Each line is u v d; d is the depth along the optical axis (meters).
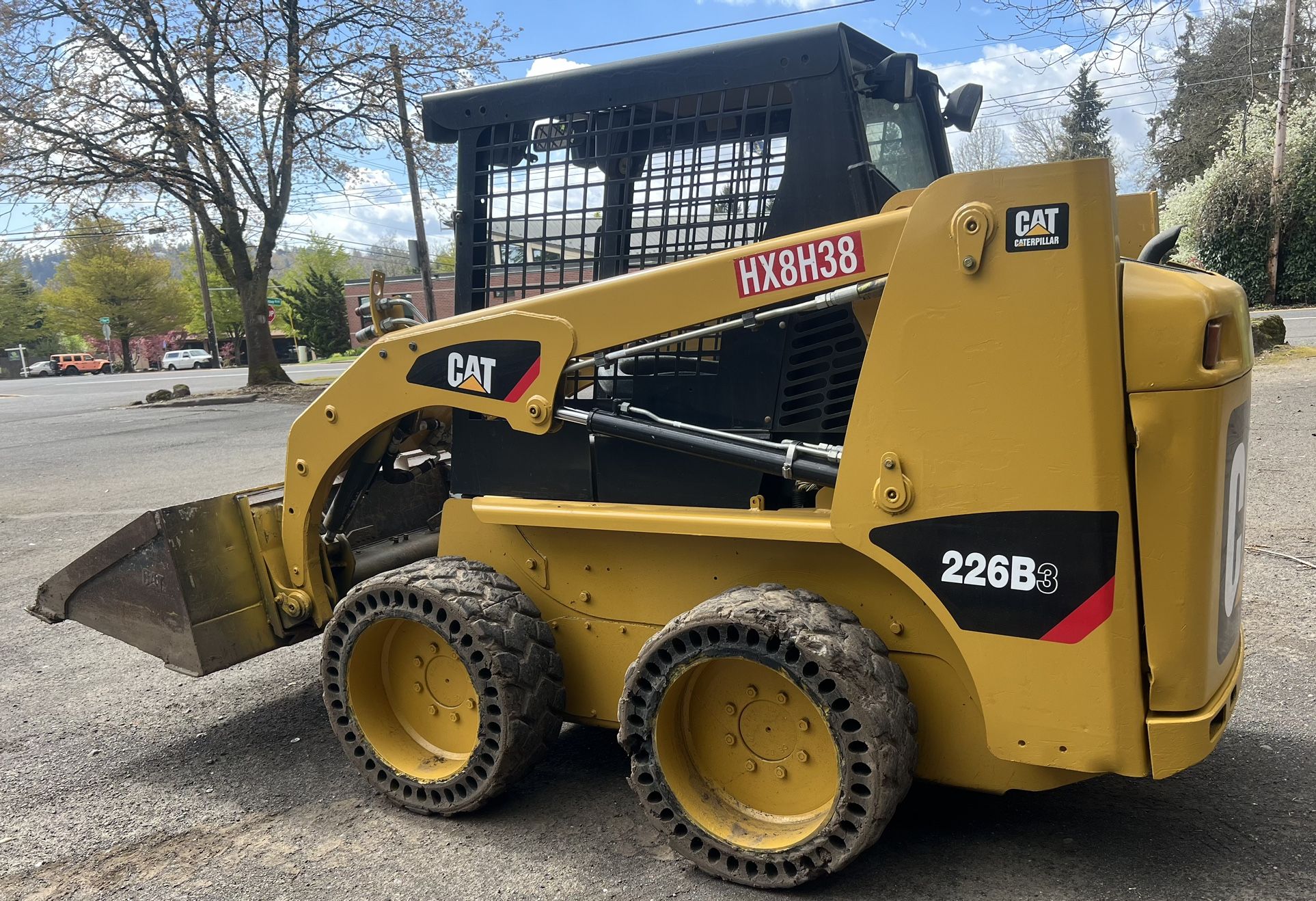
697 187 2.80
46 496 9.30
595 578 2.92
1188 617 2.08
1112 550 2.08
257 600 3.59
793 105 2.62
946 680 2.43
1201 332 1.97
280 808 3.16
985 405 2.15
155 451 12.22
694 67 2.74
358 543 4.12
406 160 18.33
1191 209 25.91
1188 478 2.03
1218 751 3.16
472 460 3.13
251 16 17.05
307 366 41.34
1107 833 2.69
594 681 2.98
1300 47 21.97
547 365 2.78
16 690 4.37
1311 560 5.05
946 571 2.25
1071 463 2.09
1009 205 2.07
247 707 4.10
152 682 4.44
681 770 2.63
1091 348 2.03
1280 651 3.96
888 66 2.69
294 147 18.64
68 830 3.08
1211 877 2.46
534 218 3.06
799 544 2.57
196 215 20.06
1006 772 2.39
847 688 2.25
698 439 2.61
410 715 3.18
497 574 2.99
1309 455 7.39
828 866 2.36
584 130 2.96
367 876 2.71
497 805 3.06
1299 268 24.45
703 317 2.55
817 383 2.58
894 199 2.42
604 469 2.88
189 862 2.85
